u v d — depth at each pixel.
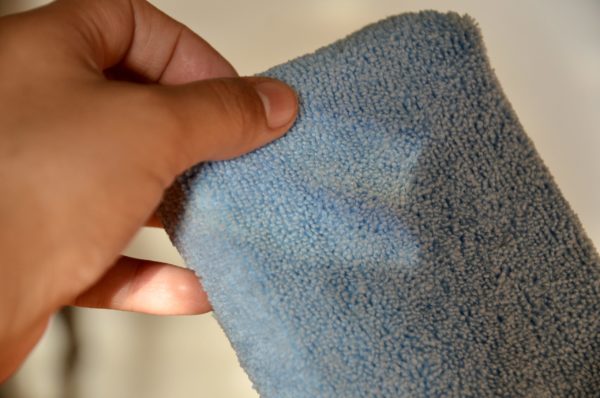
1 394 0.40
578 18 0.33
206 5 0.37
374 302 0.25
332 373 0.25
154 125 0.24
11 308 0.23
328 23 0.36
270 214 0.25
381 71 0.26
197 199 0.26
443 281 0.25
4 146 0.23
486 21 0.34
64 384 0.40
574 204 0.34
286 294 0.25
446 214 0.26
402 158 0.26
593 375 0.25
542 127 0.34
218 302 0.26
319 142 0.26
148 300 0.31
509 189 0.26
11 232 0.23
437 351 0.25
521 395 0.25
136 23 0.28
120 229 0.24
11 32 0.24
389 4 0.36
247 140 0.25
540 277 0.25
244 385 0.39
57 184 0.23
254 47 0.37
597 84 0.33
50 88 0.24
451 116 0.26
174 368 0.39
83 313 0.40
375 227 0.26
